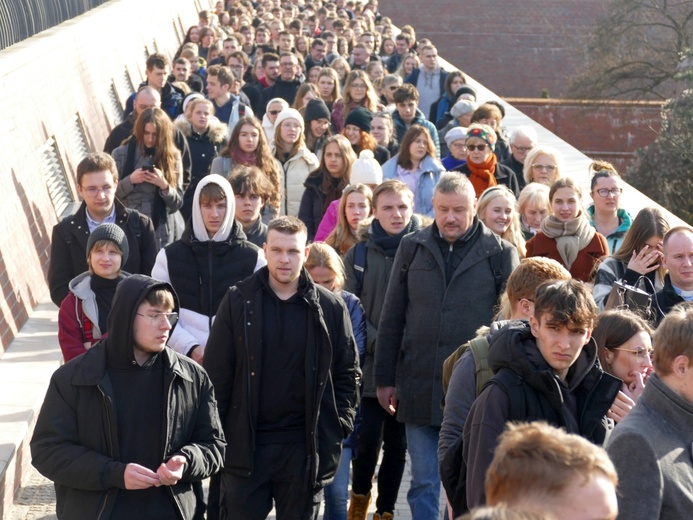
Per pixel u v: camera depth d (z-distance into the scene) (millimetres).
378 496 13516
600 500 5082
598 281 13867
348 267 13828
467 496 8516
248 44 46812
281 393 10836
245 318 10742
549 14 117750
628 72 82250
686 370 7637
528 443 5195
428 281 12180
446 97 33250
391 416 13344
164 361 9531
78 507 9391
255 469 10859
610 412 9211
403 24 118500
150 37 53219
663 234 13570
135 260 14570
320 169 19578
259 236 15453
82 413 9344
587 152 83125
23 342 18156
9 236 19672
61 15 32500
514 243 15117
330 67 31594
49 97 26000
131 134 19562
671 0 81938
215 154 22328
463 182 12141
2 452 13562
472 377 9508
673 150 60750
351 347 11172
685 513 7559
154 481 9141
